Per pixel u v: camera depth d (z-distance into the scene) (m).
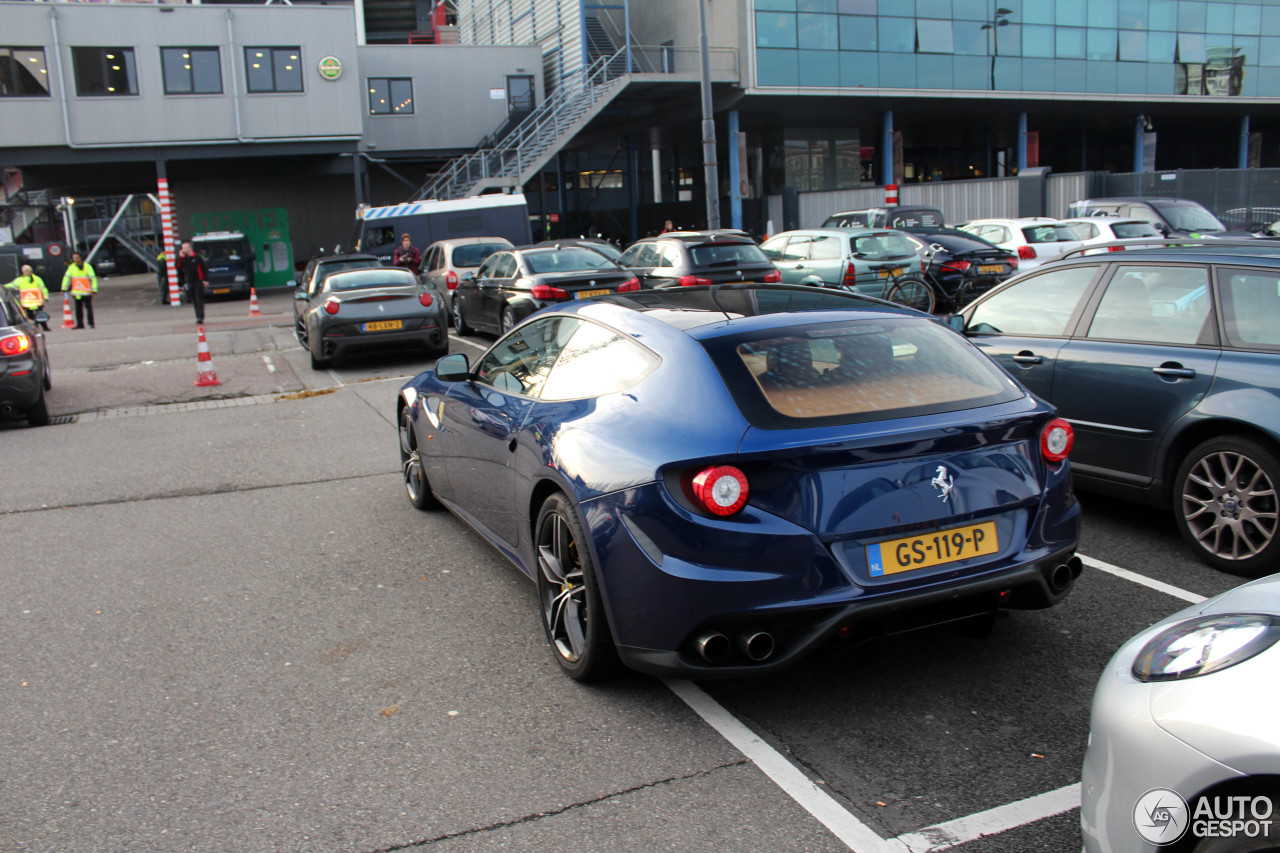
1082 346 5.32
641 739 3.23
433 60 35.09
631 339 3.72
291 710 3.52
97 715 3.52
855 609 3.00
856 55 31.34
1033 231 17.67
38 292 21.22
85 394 11.62
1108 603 4.29
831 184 38.22
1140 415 4.96
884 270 15.45
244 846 2.69
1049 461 3.39
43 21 28.67
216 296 31.05
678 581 3.05
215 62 30.42
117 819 2.84
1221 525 4.62
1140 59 36.09
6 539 5.79
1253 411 4.41
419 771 3.08
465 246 17.67
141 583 4.95
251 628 4.32
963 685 3.54
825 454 3.00
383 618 4.40
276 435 8.77
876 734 3.22
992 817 2.73
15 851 2.69
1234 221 28.47
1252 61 38.28
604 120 35.25
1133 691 2.05
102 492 6.86
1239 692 1.86
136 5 29.42
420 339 12.68
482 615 4.40
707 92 21.23
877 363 3.44
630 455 3.23
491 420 4.41
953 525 3.16
